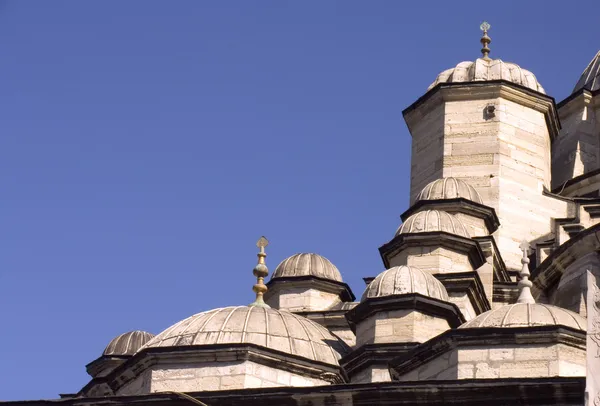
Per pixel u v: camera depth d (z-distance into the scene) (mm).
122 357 61594
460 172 64188
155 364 51219
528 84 66500
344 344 54250
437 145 65062
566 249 56250
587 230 55688
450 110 65438
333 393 47094
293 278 63125
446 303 53312
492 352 47750
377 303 53438
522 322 48750
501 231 62594
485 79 66125
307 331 53219
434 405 46250
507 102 65375
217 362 50906
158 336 52750
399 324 53031
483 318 49344
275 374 50969
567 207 63938
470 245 57906
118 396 48750
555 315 49000
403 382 46562
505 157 64250
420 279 54031
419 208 61031
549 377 45656
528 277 53250
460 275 56469
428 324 53125
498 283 58781
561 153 68625
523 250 53688
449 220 58469
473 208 60719
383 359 52094
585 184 65875
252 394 47688
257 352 50875
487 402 45906
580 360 47438
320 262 63938
